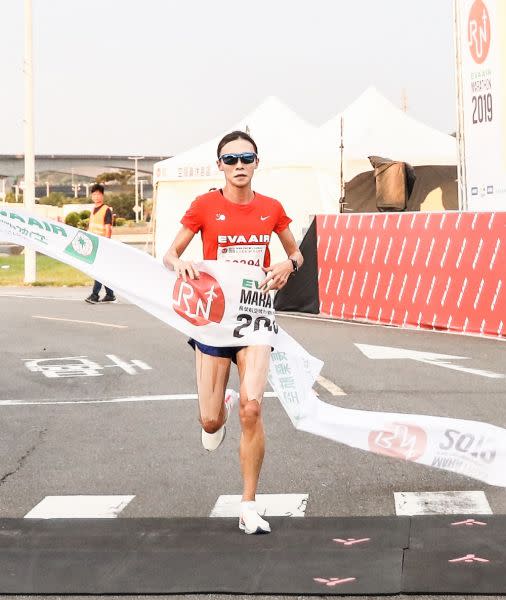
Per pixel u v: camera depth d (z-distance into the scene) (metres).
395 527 5.56
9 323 17.30
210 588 4.69
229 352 5.78
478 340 13.90
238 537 5.45
